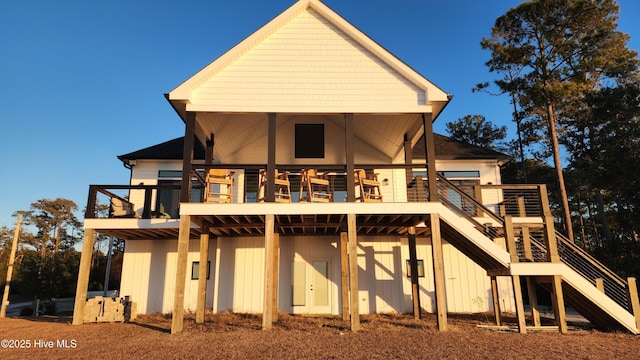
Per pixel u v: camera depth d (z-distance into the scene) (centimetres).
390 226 1071
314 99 932
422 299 1247
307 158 1211
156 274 1241
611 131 1962
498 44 2023
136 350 677
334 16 965
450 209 966
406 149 1148
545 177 2656
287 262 1227
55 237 4588
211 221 994
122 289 1227
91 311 1020
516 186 1003
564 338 777
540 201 926
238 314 1162
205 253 1013
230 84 929
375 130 1163
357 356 622
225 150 1248
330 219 1014
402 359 605
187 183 864
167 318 1120
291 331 830
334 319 1051
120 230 1068
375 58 962
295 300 1205
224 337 770
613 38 1891
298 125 1230
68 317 1331
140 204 1348
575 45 1822
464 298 1252
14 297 3105
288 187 936
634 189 1773
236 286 1221
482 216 1099
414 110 934
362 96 939
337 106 930
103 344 736
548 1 1802
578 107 2208
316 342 722
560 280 854
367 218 945
